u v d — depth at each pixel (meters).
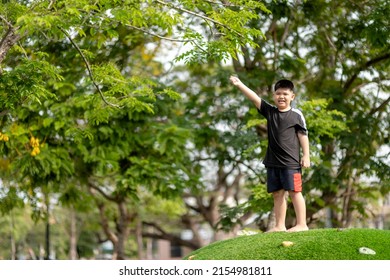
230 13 9.76
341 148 15.98
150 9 9.09
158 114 16.45
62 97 15.59
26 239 32.53
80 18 9.27
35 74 9.84
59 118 14.92
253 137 15.18
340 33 15.99
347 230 8.80
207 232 34.69
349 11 16.27
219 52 9.87
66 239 32.94
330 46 16.92
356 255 8.05
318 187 15.13
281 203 9.38
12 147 14.67
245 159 16.19
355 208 17.70
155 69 18.14
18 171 16.11
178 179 16.11
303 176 15.04
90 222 28.77
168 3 9.59
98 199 21.09
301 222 9.22
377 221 25.83
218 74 16.25
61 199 17.55
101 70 10.70
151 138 16.08
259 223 15.24
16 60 12.79
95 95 11.22
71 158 16.38
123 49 15.64
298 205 9.22
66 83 14.80
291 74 17.62
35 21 8.46
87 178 16.95
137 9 9.20
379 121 16.41
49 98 15.02
